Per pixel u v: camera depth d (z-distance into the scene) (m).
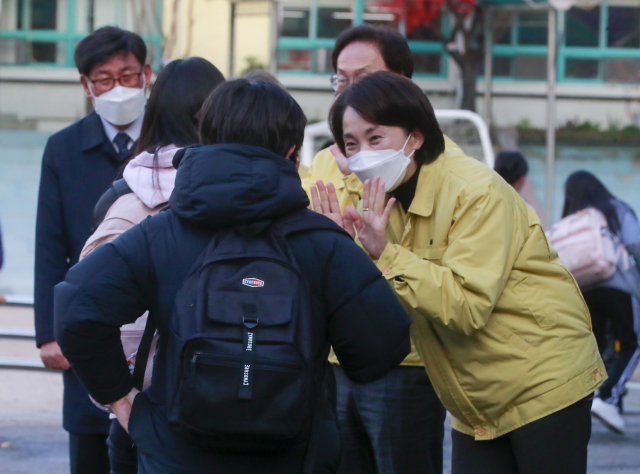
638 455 10.83
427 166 5.45
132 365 5.10
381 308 4.06
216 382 3.71
